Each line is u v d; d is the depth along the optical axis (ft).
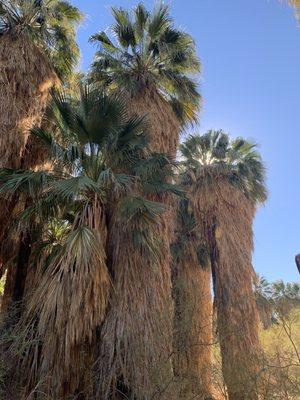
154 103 39.68
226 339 35.70
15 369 25.39
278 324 29.48
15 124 32.94
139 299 29.40
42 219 32.65
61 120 34.14
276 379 24.89
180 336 29.14
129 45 43.24
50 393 24.89
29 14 37.91
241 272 51.67
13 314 27.40
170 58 43.01
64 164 32.12
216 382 28.96
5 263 35.14
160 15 42.93
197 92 44.50
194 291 46.52
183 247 56.24
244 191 58.23
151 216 31.27
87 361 27.30
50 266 27.81
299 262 13.17
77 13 44.09
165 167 35.37
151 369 26.37
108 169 30.53
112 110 33.30
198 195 56.85
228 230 54.03
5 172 31.22
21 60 34.78
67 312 26.02
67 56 44.70
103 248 29.76
